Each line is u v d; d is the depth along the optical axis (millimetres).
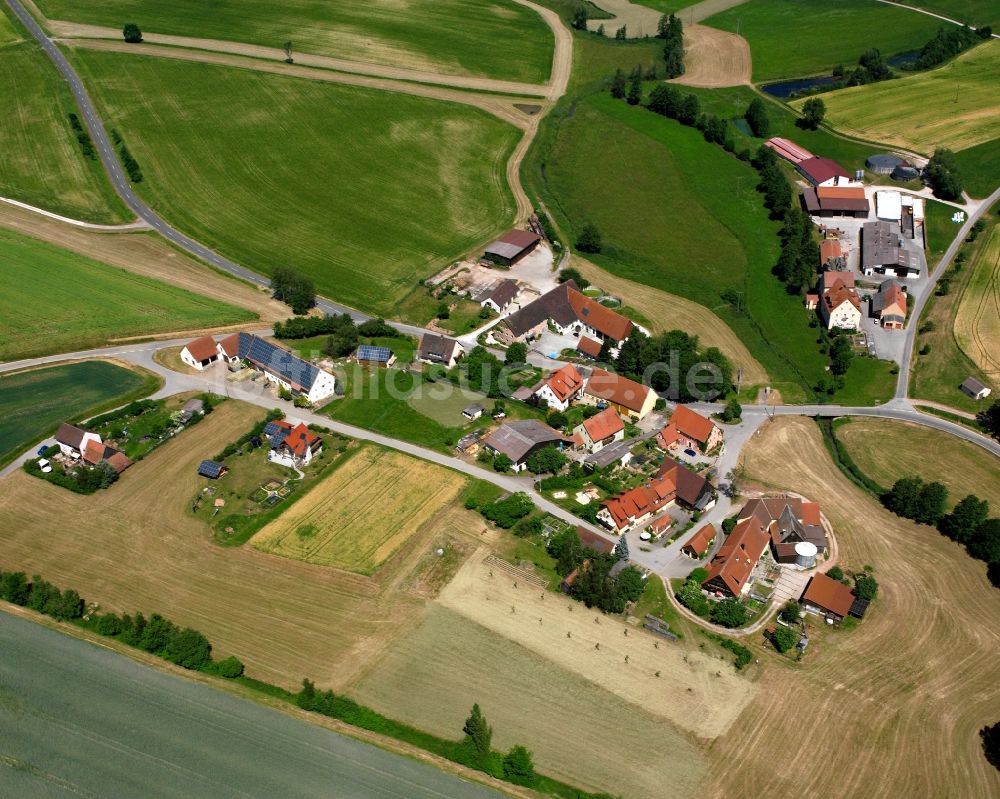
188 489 139875
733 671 112938
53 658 112938
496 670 111938
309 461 145625
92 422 151750
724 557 125188
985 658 115750
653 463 146750
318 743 103438
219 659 113000
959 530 132375
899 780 100938
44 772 100188
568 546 126000
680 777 100375
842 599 121000
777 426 157500
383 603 120688
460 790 98812
